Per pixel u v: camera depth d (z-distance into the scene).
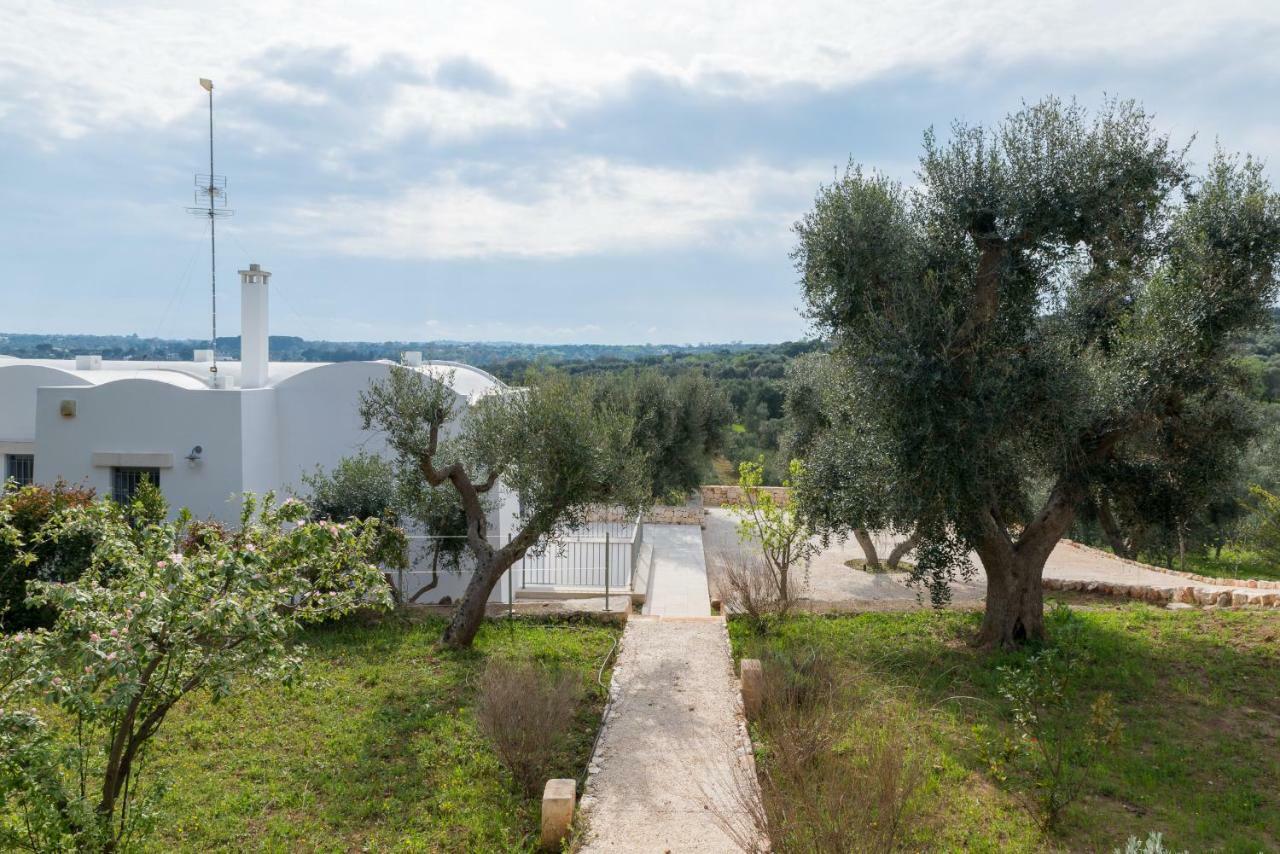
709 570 18.69
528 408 11.26
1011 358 9.73
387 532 12.47
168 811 6.50
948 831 6.43
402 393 11.21
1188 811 6.92
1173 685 9.54
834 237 10.37
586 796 6.92
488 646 11.09
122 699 4.45
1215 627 11.50
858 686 8.39
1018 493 11.15
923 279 10.35
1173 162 10.48
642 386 27.91
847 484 10.80
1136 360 10.14
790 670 8.58
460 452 12.23
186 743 7.91
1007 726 8.46
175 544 5.29
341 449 16.23
